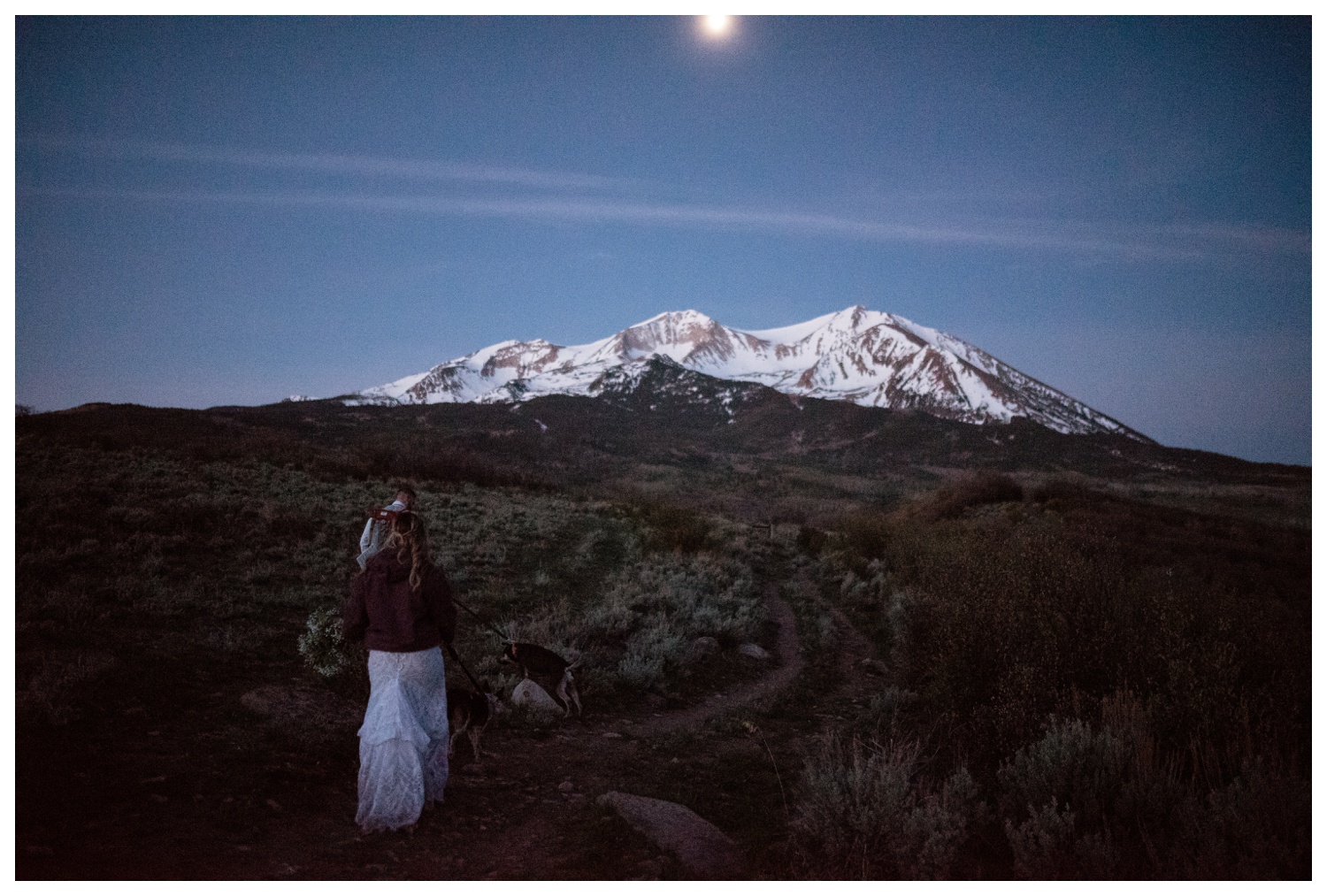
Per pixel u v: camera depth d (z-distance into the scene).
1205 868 3.51
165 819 3.85
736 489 118.25
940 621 8.05
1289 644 6.14
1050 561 8.50
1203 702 5.09
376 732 4.08
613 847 4.19
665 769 5.91
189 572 9.77
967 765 5.39
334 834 4.02
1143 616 7.04
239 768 4.54
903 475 173.75
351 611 4.21
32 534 9.98
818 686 9.36
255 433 64.06
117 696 5.33
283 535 13.32
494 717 6.45
